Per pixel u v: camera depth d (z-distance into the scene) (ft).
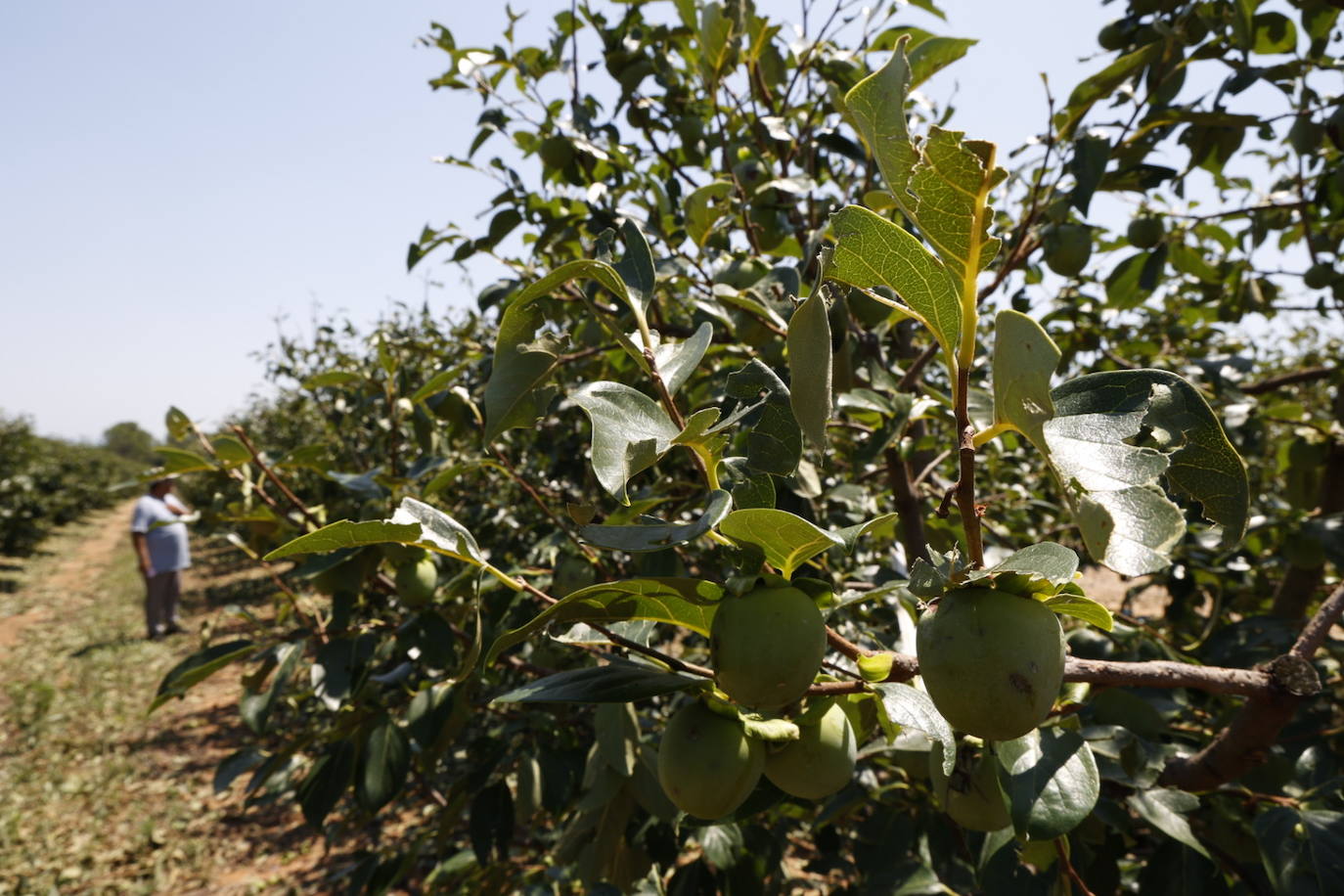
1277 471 13.75
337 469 17.48
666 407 3.71
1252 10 7.22
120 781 24.62
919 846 7.43
